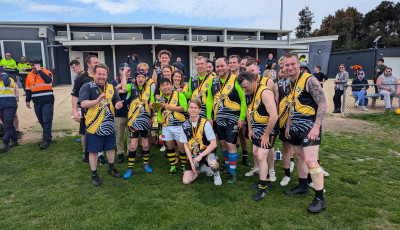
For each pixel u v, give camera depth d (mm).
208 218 2900
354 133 6738
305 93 2918
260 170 3279
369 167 4410
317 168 2955
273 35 21156
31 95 5617
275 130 3291
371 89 11430
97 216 2955
